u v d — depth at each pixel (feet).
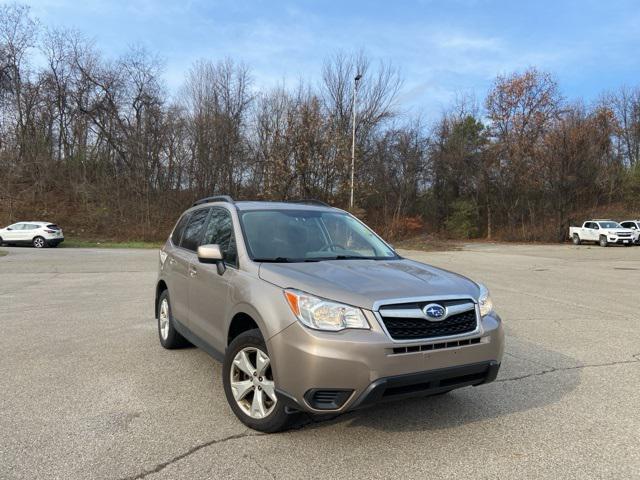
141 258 71.15
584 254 91.35
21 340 21.08
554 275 52.13
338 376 10.27
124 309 28.81
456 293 11.73
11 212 130.21
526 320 26.96
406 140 157.38
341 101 139.03
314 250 14.55
